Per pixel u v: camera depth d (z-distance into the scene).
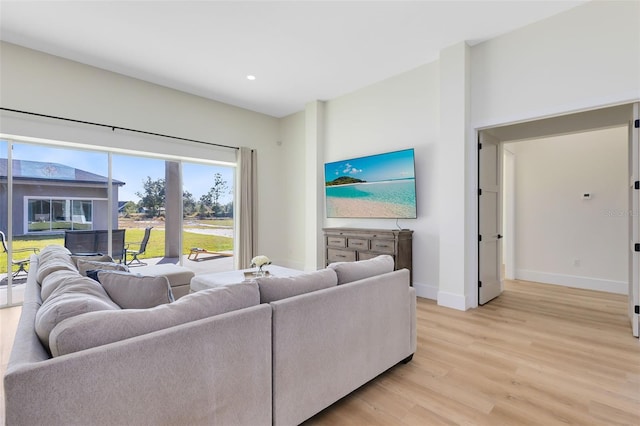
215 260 5.36
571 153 4.51
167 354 1.09
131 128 4.20
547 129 3.78
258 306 1.40
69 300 1.10
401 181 4.08
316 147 5.19
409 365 2.22
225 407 1.26
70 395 0.90
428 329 2.88
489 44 3.38
